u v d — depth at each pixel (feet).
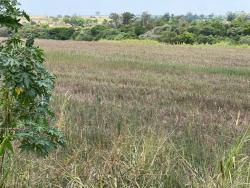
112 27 179.32
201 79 52.95
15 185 13.16
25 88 10.96
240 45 136.26
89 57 79.00
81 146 18.07
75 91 40.55
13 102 11.53
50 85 11.18
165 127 26.30
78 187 13.48
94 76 52.19
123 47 116.67
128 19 184.96
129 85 45.29
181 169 16.74
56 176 14.35
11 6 11.48
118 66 65.21
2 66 10.73
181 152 19.72
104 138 21.77
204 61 80.38
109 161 14.97
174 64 71.41
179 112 32.01
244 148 19.44
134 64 68.74
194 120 29.07
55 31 171.32
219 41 142.41
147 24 164.76
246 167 15.15
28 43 11.11
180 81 50.19
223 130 25.67
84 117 27.30
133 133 22.22
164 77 53.57
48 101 11.83
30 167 14.62
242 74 60.85
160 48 116.98
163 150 17.01
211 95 40.52
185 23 156.66
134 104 34.30
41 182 14.07
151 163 15.24
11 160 13.48
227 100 38.11
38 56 11.09
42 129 11.47
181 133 24.12
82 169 14.92
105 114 28.71
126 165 14.90
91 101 33.86
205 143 22.41
